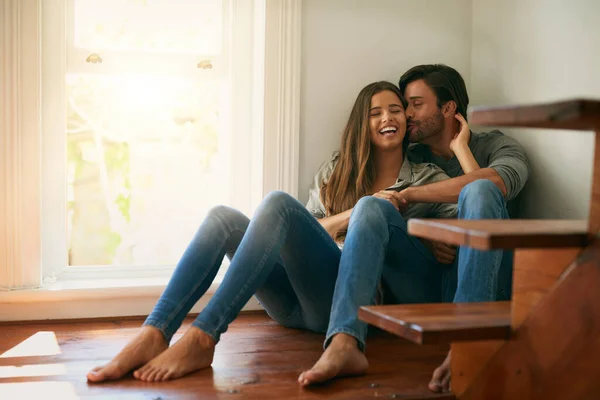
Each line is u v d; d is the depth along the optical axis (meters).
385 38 2.97
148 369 1.85
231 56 2.96
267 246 1.94
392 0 2.97
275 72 2.82
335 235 2.45
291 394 1.71
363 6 2.94
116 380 1.84
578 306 1.15
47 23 2.75
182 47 2.96
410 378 1.87
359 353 1.86
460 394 1.46
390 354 2.15
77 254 2.92
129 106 2.94
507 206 2.80
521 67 2.76
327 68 2.90
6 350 2.19
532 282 1.25
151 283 2.77
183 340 1.90
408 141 2.70
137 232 2.98
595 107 1.03
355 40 2.93
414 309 1.44
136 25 2.90
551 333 1.20
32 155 2.60
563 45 2.52
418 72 2.68
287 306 2.39
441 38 3.04
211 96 3.01
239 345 2.26
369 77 2.96
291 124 2.84
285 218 1.98
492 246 1.12
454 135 2.71
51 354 2.13
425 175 2.54
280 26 2.81
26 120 2.59
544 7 2.62
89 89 2.88
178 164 3.00
